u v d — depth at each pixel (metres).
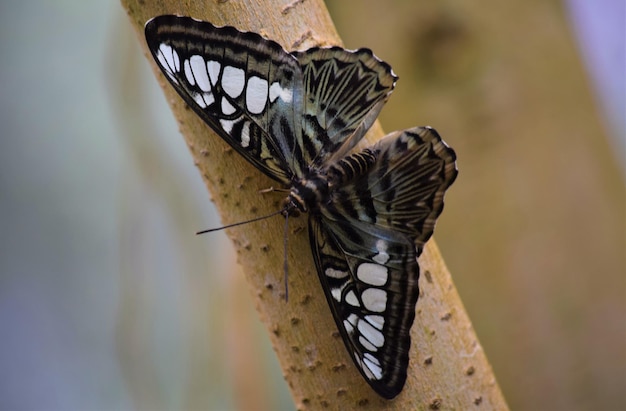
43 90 1.56
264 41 0.99
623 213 1.15
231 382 1.16
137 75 1.15
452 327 0.99
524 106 1.14
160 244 1.16
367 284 0.99
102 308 1.61
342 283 0.99
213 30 0.98
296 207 0.99
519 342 1.14
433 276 0.99
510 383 1.15
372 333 0.99
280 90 1.00
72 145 1.57
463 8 1.14
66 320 1.59
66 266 1.59
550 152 1.14
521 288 1.14
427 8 1.14
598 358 1.14
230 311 1.16
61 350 1.60
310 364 0.99
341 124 1.00
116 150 1.57
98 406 1.59
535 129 1.14
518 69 1.14
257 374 1.16
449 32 1.14
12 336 1.59
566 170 1.14
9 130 1.56
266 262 0.99
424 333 0.99
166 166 1.15
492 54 1.14
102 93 1.57
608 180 1.15
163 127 1.27
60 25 1.57
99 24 1.57
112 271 1.60
